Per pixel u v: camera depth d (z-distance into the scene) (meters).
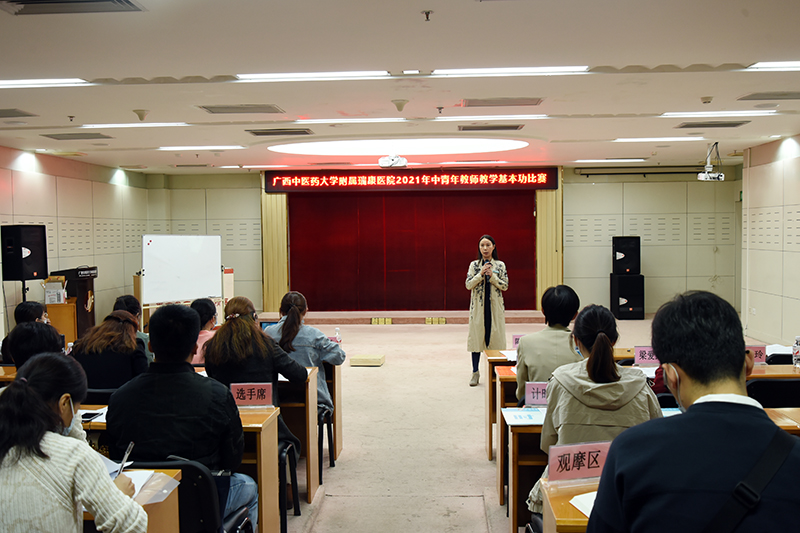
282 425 3.11
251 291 11.36
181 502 1.96
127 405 2.15
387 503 3.39
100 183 9.65
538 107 5.54
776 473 0.90
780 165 7.91
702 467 0.92
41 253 7.37
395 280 11.21
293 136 6.98
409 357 7.67
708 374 1.03
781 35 3.52
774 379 3.16
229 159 9.17
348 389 6.05
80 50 3.67
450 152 8.90
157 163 9.56
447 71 4.29
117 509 1.46
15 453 1.41
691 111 5.81
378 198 11.16
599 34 3.49
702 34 3.50
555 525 1.65
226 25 3.28
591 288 11.09
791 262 7.75
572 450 1.85
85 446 1.51
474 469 3.91
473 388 6.06
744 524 0.87
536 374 3.04
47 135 6.77
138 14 3.11
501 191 10.98
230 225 11.30
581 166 10.77
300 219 11.22
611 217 11.02
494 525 3.07
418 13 3.15
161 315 2.18
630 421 2.09
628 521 0.97
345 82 4.54
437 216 11.11
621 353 4.17
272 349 3.06
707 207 10.94
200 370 3.56
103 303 9.68
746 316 8.91
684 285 11.03
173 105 5.30
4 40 3.48
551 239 10.84
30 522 1.40
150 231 11.28
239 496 2.33
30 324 2.75
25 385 1.46
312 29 3.37
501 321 5.98
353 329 9.99
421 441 4.48
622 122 6.38
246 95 4.93
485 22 3.28
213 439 2.18
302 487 3.64
